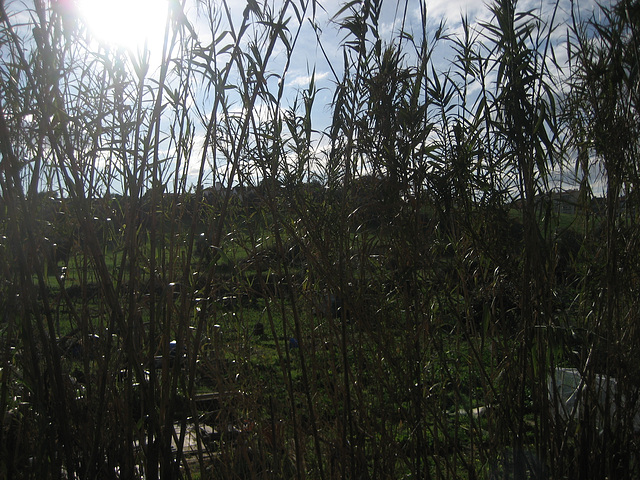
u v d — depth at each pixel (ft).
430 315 8.00
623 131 7.57
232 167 7.62
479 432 8.22
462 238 8.41
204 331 8.77
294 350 9.66
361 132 8.18
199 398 9.66
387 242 8.07
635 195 7.77
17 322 7.36
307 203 8.09
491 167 7.96
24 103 7.01
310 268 8.64
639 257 7.83
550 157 7.75
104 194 8.07
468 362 8.43
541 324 7.64
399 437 8.57
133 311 7.15
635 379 7.63
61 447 7.05
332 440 8.51
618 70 7.48
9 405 7.60
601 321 7.82
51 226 7.79
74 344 7.89
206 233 8.25
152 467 7.13
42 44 6.95
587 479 7.70
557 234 7.90
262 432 8.74
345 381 7.74
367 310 8.00
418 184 7.88
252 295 9.01
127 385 7.23
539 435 7.98
